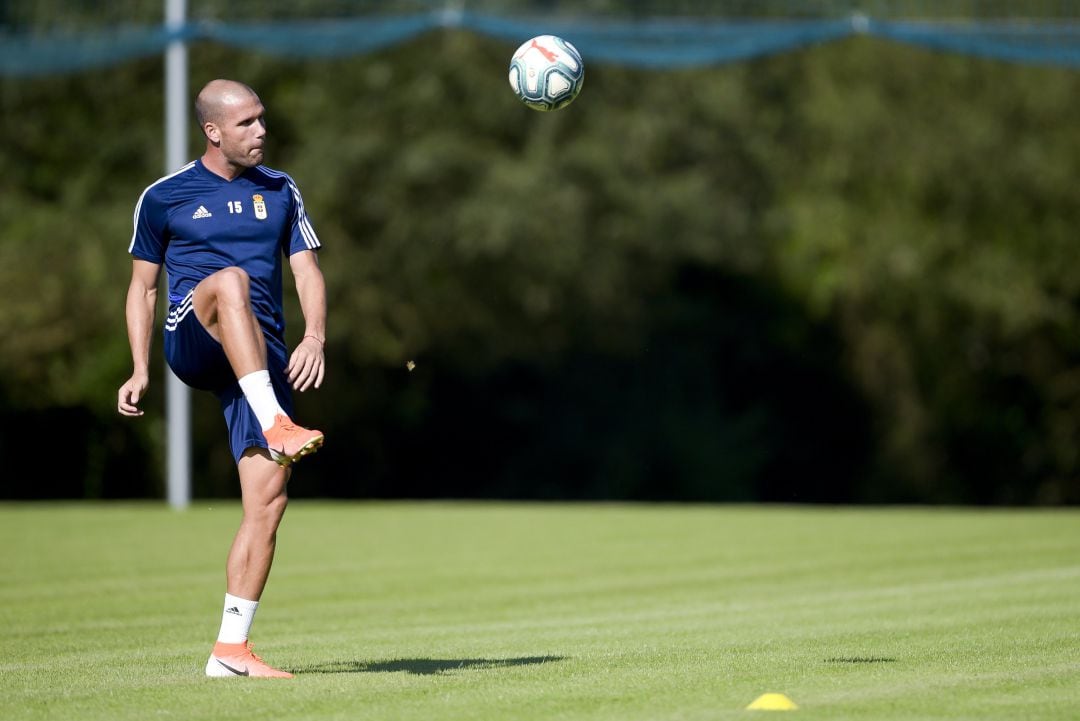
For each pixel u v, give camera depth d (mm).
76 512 60656
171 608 32375
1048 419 114938
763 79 104312
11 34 84125
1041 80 101500
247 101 21469
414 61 97188
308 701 18547
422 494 118500
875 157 104750
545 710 17750
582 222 96500
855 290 107375
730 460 117688
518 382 118375
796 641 25359
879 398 114875
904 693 18891
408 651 24750
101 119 97750
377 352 98562
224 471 103500
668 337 118125
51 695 19375
